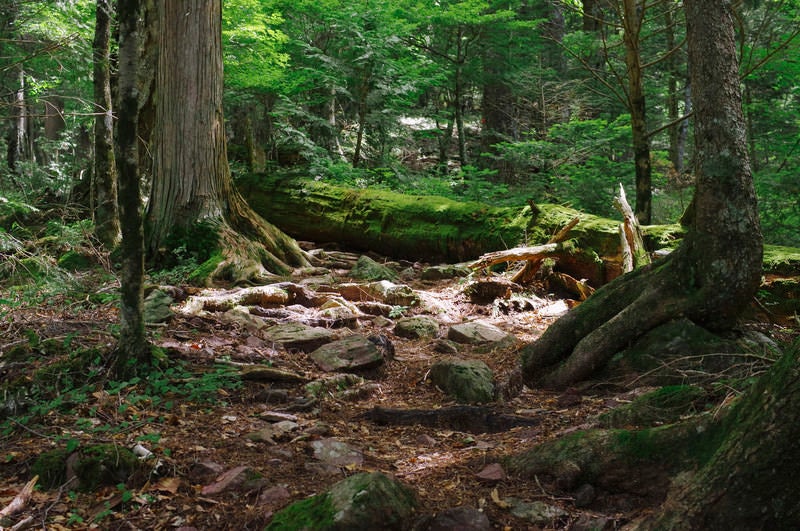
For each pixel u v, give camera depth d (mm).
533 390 5199
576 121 12516
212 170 8617
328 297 7395
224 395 4574
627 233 7434
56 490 3285
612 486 3131
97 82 9000
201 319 6145
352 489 2875
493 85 17141
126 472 3344
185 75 8398
